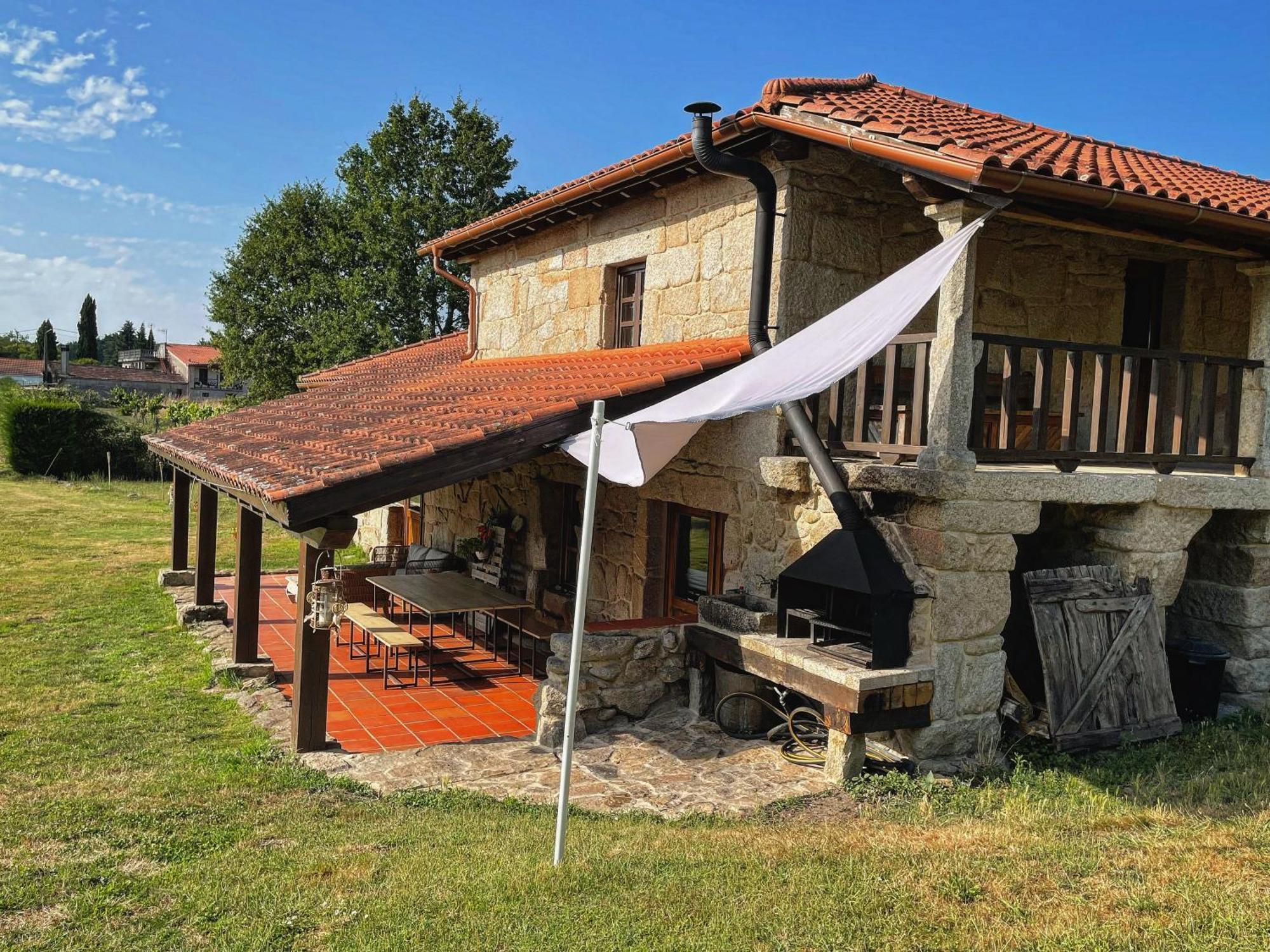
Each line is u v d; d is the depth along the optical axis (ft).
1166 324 32.22
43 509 78.02
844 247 26.76
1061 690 22.80
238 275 130.41
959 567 21.56
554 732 23.90
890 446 22.53
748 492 27.04
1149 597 24.34
